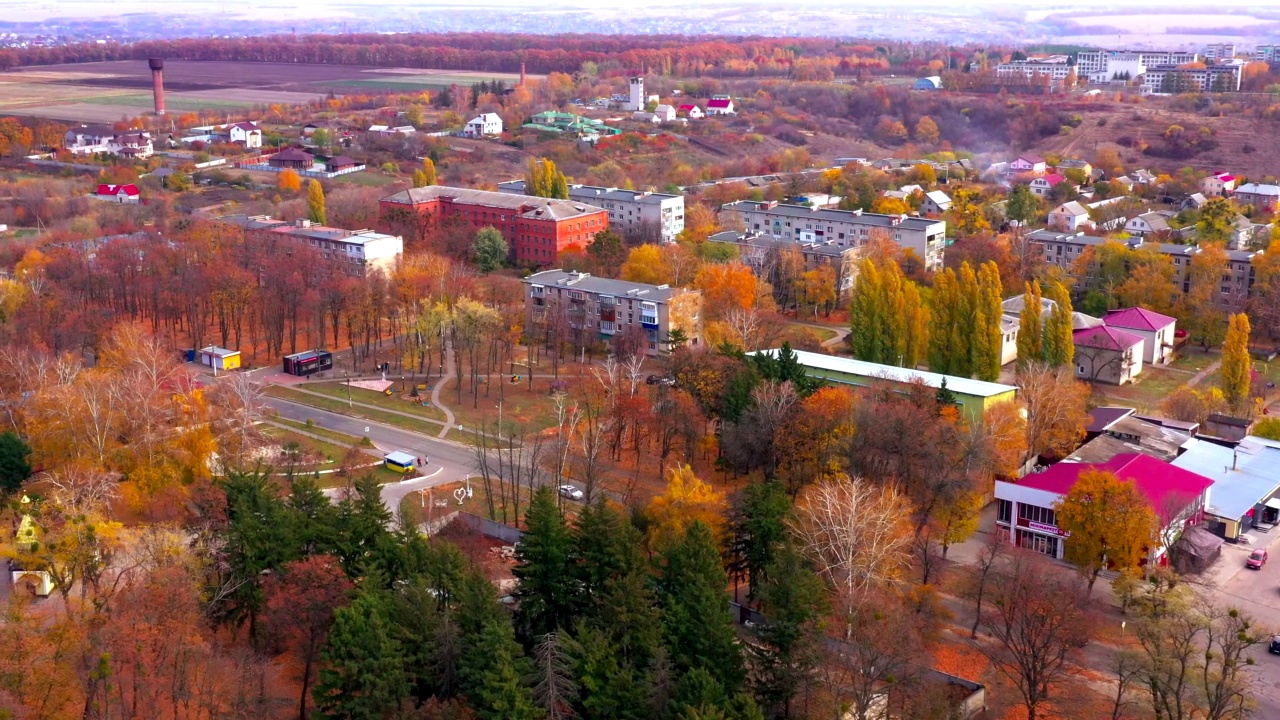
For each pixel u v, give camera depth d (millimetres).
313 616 132375
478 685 123188
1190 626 130125
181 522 158500
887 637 128500
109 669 115750
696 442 199250
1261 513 185375
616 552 141000
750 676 132625
